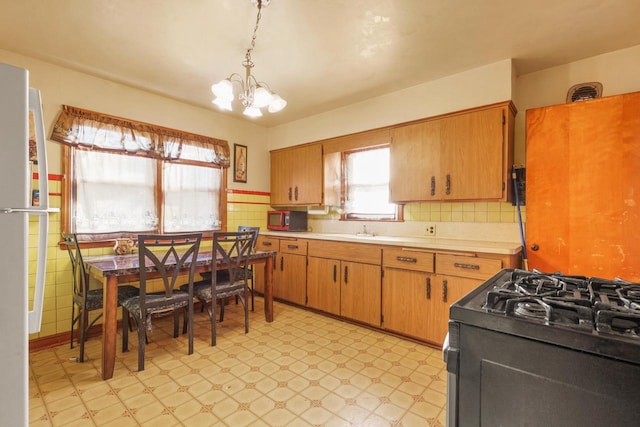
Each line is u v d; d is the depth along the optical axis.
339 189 3.84
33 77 2.46
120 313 2.93
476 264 2.27
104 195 2.83
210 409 1.68
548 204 2.24
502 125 2.46
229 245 3.69
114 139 2.87
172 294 2.29
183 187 3.41
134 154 3.00
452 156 2.70
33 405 1.71
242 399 1.77
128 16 1.93
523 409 0.74
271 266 3.04
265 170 4.35
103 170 2.83
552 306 0.81
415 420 1.60
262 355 2.32
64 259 2.59
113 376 2.01
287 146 4.16
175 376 2.02
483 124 2.54
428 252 2.50
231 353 2.35
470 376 0.81
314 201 3.82
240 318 3.14
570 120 2.17
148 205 3.12
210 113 3.68
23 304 0.82
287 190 4.14
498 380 0.77
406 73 2.70
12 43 2.25
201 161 3.55
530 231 2.30
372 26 2.02
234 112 3.74
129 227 2.99
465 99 2.65
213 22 1.99
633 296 0.94
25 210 0.82
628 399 0.62
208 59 2.47
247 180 4.09
